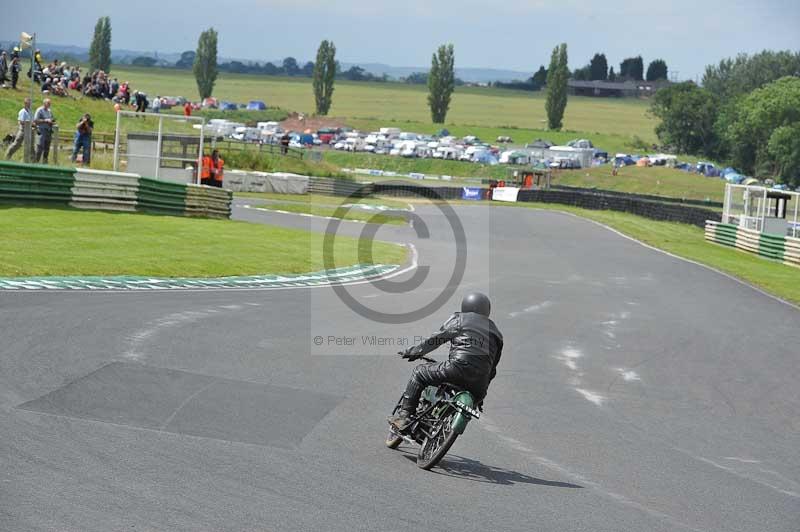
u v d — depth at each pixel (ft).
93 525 44.04
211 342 90.89
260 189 368.68
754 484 63.16
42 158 217.77
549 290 160.66
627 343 116.26
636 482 61.05
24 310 96.32
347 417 70.18
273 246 183.73
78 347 82.28
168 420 63.67
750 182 315.78
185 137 249.75
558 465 63.57
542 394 85.46
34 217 167.53
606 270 200.03
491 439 68.95
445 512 50.93
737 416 84.07
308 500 50.52
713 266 226.79
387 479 56.08
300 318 111.14
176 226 190.08
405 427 61.87
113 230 169.48
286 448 60.29
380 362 91.71
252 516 47.11
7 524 43.16
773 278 212.02
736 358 112.27
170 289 123.65
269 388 76.23
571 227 318.86
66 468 51.78
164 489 49.90
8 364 73.92
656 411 83.15
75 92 395.55
